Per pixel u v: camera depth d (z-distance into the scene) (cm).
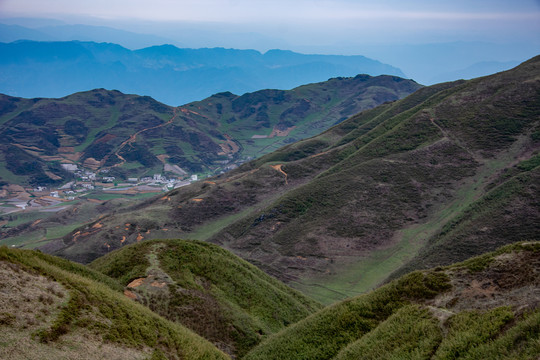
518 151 7731
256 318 3641
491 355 1602
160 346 2208
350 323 2670
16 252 2202
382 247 6962
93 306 2120
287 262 7300
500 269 2312
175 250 4131
